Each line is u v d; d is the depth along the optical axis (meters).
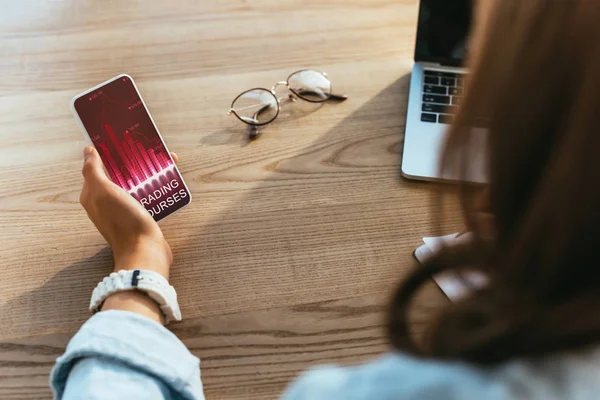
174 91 0.82
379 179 0.74
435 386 0.34
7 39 0.88
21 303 0.64
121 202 0.65
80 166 0.75
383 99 0.82
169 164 0.72
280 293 0.65
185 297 0.65
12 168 0.74
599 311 0.30
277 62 0.86
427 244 0.68
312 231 0.70
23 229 0.69
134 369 0.54
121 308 0.60
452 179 0.38
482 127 0.34
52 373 0.56
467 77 0.35
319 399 0.39
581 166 0.28
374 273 0.67
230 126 0.79
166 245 0.67
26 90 0.82
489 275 0.36
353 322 0.63
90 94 0.67
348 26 0.90
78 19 0.90
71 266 0.67
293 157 0.76
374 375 0.38
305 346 0.62
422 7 0.77
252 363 0.61
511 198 0.34
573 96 0.28
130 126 0.69
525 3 0.29
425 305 0.61
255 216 0.71
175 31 0.89
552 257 0.31
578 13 0.27
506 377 0.33
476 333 0.33
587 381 0.31
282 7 0.93
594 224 0.29
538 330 0.31
